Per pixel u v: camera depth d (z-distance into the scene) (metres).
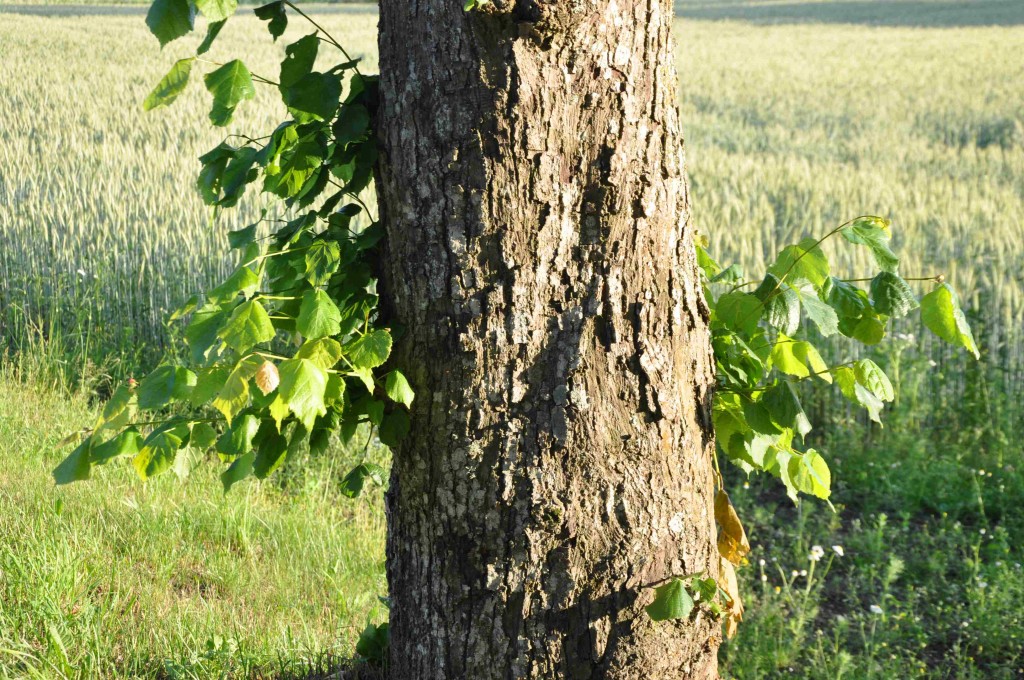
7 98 14.27
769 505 5.41
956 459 5.70
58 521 3.75
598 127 1.87
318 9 40.56
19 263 7.72
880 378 2.18
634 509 2.01
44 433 4.93
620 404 1.98
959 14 44.03
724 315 2.21
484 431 1.95
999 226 8.41
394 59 1.91
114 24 26.69
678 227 2.04
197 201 8.61
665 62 1.95
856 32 37.44
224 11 1.78
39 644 2.97
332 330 1.80
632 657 2.06
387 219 2.02
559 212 1.88
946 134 16.77
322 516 4.57
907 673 3.69
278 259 2.23
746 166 11.77
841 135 16.73
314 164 2.04
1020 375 6.30
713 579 2.05
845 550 4.84
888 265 2.16
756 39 35.31
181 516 4.14
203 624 3.22
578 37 1.81
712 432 2.22
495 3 1.73
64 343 6.65
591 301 1.92
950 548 4.75
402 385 1.90
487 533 1.99
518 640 2.02
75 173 9.47
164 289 7.44
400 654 2.20
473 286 1.89
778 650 3.69
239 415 1.92
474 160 1.84
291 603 3.61
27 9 31.98
